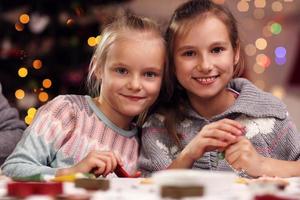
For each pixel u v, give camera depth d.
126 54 1.31
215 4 1.39
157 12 2.65
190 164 1.22
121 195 0.75
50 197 0.72
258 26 3.18
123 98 1.33
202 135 1.20
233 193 0.77
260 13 3.17
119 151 1.37
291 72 3.08
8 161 1.30
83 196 0.71
